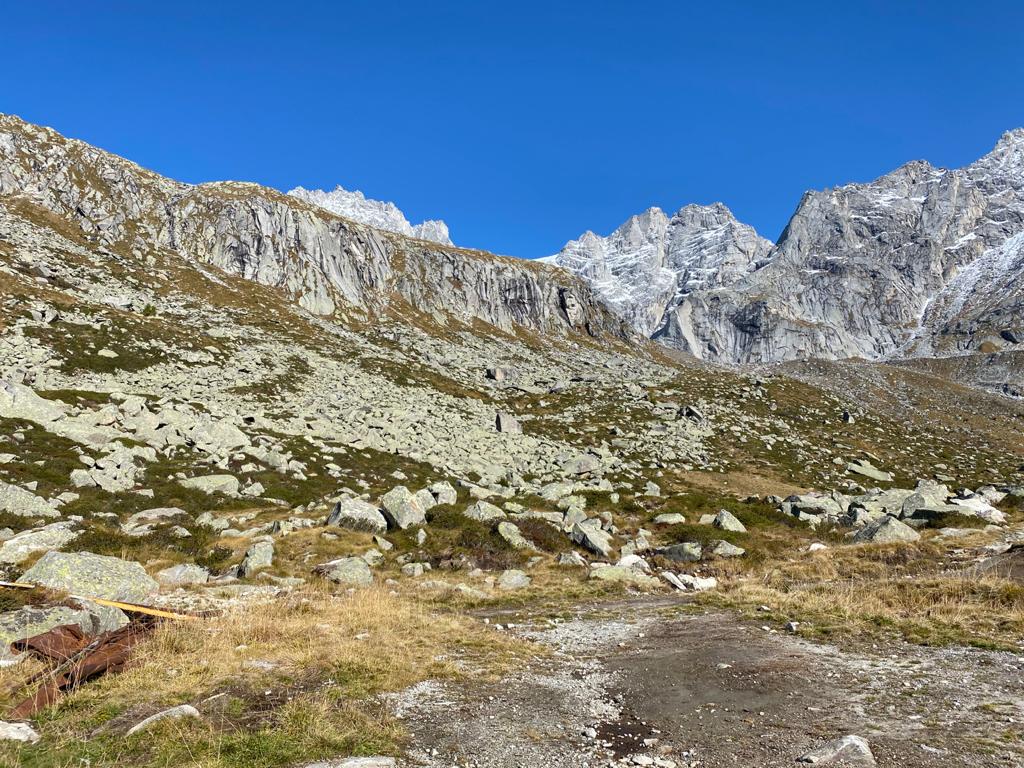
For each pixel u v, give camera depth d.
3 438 33.03
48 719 9.02
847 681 11.23
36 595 14.00
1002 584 17.50
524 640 15.76
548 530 31.48
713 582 25.31
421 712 10.04
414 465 45.47
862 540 30.92
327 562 24.50
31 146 117.25
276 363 70.69
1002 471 67.75
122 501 29.27
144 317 75.69
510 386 88.12
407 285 139.38
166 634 13.06
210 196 126.88
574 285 175.00
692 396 85.88
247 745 8.30
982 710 9.38
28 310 61.28
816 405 89.12
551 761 8.28
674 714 10.05
